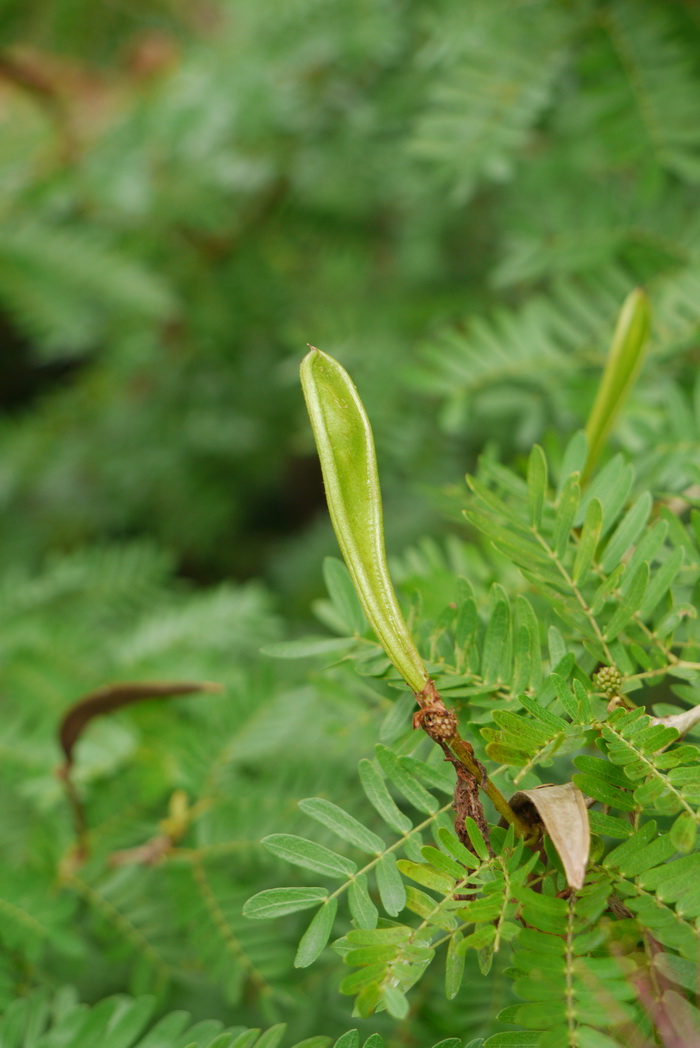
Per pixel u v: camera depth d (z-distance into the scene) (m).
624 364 0.67
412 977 0.57
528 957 0.56
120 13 1.84
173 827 0.78
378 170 1.75
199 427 2.13
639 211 1.06
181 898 0.75
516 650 0.62
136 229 1.93
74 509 2.31
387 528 1.65
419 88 1.58
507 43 1.13
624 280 1.00
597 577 0.64
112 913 0.77
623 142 1.02
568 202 1.14
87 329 1.95
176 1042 0.64
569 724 0.59
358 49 1.52
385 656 0.64
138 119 1.65
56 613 1.43
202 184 1.82
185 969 0.76
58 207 1.77
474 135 1.09
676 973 0.57
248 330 2.08
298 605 1.89
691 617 0.63
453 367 0.97
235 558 2.41
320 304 1.87
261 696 0.82
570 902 0.57
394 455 1.54
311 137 1.75
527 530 0.65
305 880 0.75
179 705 1.07
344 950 0.57
